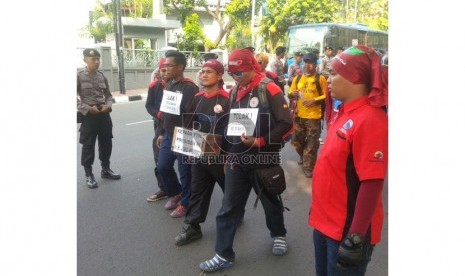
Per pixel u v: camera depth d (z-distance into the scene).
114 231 3.79
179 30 24.22
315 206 1.99
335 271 1.92
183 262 3.23
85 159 4.97
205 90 3.55
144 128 9.01
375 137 1.69
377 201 1.72
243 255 3.31
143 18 19.75
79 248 3.46
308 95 5.28
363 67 1.77
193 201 3.47
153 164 6.07
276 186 2.92
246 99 2.92
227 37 25.62
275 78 5.32
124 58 17.11
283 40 24.75
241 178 2.96
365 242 1.85
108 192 4.86
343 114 1.89
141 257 3.31
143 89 17.66
